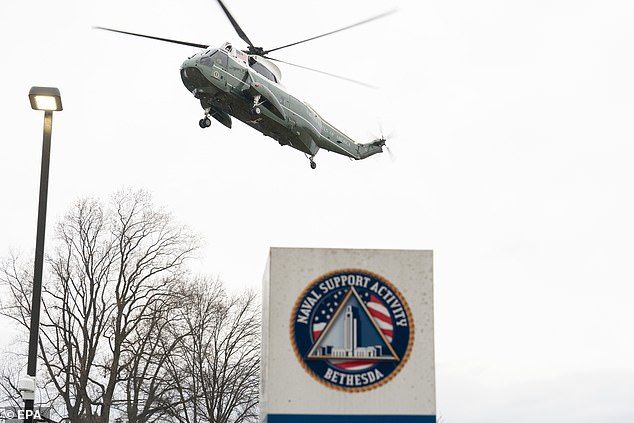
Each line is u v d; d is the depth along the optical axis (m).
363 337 11.59
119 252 51.06
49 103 20.36
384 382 11.52
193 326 52.59
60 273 49.66
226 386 52.72
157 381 50.25
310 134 44.50
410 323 11.63
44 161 20.30
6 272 50.06
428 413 11.48
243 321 54.19
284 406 11.42
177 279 51.66
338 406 11.45
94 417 47.53
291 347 11.53
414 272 11.73
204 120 40.50
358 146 50.12
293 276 11.66
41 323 49.50
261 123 41.88
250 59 41.16
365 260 11.73
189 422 51.66
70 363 47.88
